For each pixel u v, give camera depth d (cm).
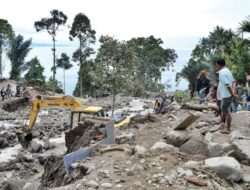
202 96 1797
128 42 2755
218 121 1268
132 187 777
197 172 835
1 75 7838
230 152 937
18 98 5103
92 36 8569
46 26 8038
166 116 1616
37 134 2786
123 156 953
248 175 853
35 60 9069
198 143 988
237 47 3209
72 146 1488
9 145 2572
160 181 798
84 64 8519
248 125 1229
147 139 1233
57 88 8888
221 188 789
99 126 1392
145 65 9494
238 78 2891
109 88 2778
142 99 5512
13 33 8312
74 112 2033
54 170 1327
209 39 7350
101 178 823
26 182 1550
